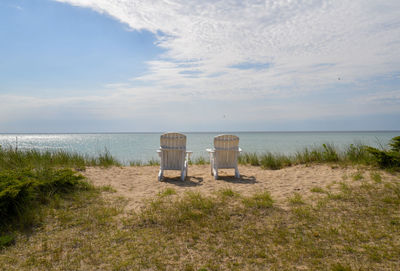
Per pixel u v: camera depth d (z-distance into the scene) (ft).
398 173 19.31
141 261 9.11
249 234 11.07
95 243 10.36
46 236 10.91
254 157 31.65
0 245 10.03
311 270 8.53
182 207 13.84
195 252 9.73
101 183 19.70
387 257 9.05
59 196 15.12
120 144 126.41
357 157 24.98
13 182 13.51
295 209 13.46
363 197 14.73
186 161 24.23
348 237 10.55
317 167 24.52
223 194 16.31
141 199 15.62
